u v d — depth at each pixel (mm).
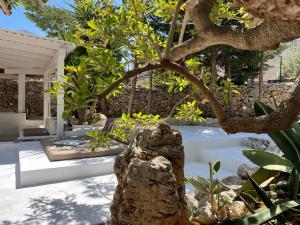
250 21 2123
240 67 11391
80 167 4449
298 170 1988
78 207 3207
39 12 10984
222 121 1597
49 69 8359
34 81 13359
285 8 631
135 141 1786
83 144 5762
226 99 2889
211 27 1515
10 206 3240
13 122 9750
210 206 2346
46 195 3621
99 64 1587
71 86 1413
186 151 5844
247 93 11031
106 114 11828
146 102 12469
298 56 19281
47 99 9664
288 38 1188
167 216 1427
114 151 5188
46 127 8969
